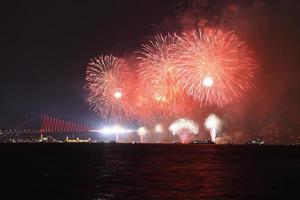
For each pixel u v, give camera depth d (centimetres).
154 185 7150
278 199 5891
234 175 8719
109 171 9681
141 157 14938
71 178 8312
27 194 6378
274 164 11694
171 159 13838
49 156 15875
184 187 6875
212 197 5950
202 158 14300
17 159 13962
